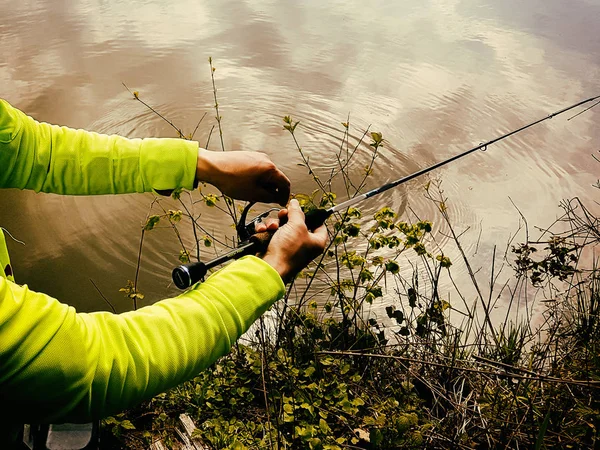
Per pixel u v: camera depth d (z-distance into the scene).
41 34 8.76
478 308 4.19
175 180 1.19
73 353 0.69
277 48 8.87
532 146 6.42
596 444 2.11
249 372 2.61
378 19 10.22
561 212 5.41
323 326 3.01
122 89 7.43
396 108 7.28
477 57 8.67
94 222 4.93
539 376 2.16
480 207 5.48
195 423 2.34
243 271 0.89
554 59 8.62
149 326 0.78
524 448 2.18
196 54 8.54
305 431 2.03
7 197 5.06
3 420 0.72
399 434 1.93
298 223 1.00
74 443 1.75
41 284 4.30
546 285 4.34
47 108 6.79
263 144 6.62
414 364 2.74
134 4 10.38
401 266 4.65
